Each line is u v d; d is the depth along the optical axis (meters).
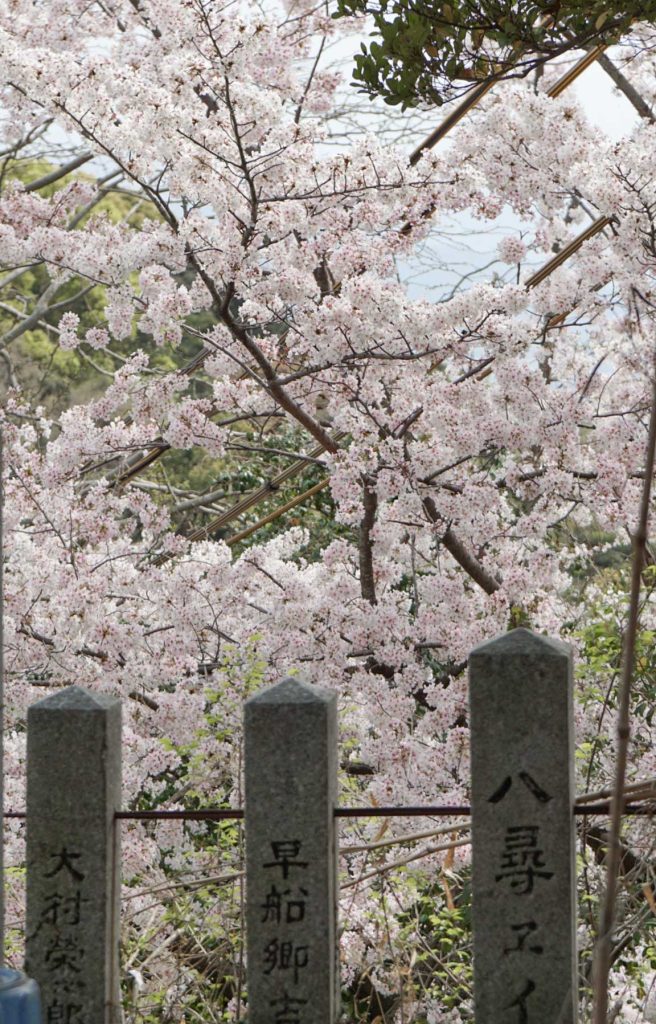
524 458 10.86
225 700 8.16
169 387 10.94
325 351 9.88
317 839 4.50
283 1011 4.48
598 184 9.36
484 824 4.35
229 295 9.95
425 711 10.55
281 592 10.34
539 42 7.40
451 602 10.12
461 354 9.91
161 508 11.00
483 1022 4.32
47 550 11.02
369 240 10.44
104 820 4.73
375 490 10.05
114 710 4.88
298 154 9.84
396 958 6.42
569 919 4.27
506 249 10.49
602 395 11.15
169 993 6.32
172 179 10.33
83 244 10.60
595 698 8.20
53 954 4.73
